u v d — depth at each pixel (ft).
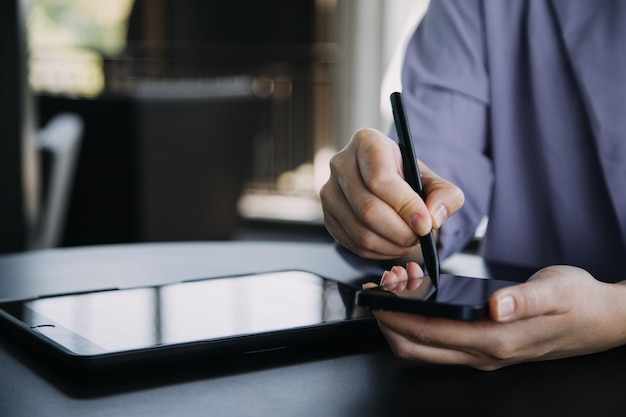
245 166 13.14
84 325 2.65
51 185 8.46
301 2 22.03
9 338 2.74
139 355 2.39
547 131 3.84
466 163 3.83
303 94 20.99
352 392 2.28
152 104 11.83
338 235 3.15
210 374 2.41
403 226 2.78
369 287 2.46
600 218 3.80
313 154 20.98
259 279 3.29
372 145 2.91
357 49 15.40
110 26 24.02
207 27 22.80
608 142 3.56
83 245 12.27
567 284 2.39
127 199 12.12
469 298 2.31
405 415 2.12
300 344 2.61
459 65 3.91
